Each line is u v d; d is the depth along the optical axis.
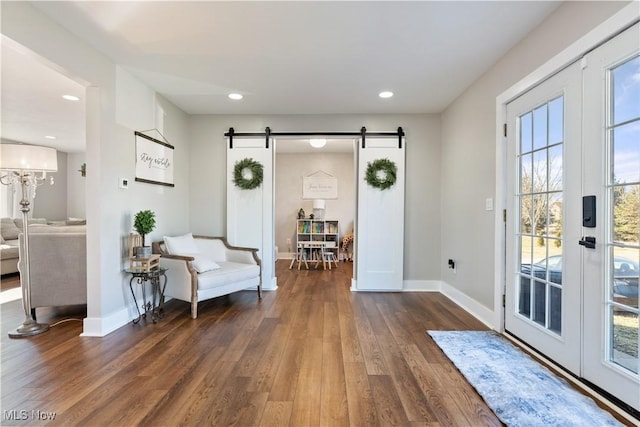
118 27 2.25
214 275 3.28
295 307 3.47
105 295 2.67
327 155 6.96
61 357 2.24
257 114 4.25
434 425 1.56
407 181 4.23
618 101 1.67
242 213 4.24
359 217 4.21
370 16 2.13
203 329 2.79
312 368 2.11
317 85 3.30
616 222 1.69
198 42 2.45
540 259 2.29
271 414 1.63
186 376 1.99
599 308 1.77
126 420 1.58
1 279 4.69
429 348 2.42
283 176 6.98
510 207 2.62
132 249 2.92
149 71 2.96
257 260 3.86
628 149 1.62
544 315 2.24
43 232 3.02
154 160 3.40
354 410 1.67
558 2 1.99
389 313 3.27
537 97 2.28
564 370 2.03
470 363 2.16
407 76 3.08
